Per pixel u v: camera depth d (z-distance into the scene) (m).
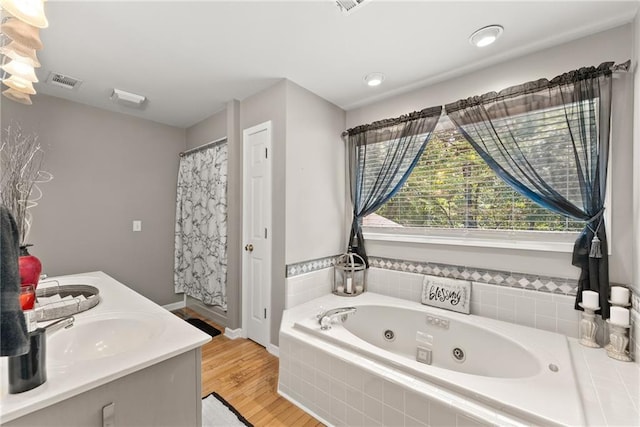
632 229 1.56
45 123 2.53
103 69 2.13
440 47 1.86
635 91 1.52
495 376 1.76
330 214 2.75
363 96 2.61
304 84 2.39
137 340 1.26
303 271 2.46
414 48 1.87
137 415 0.91
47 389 0.76
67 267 2.67
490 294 2.06
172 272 3.47
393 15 1.56
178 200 3.47
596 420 1.06
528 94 1.88
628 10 1.50
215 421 1.62
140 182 3.18
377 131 2.67
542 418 1.05
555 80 1.75
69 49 1.87
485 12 1.53
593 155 1.64
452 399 1.22
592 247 1.62
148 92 2.54
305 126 2.47
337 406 1.58
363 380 1.47
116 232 2.99
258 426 1.60
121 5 1.47
